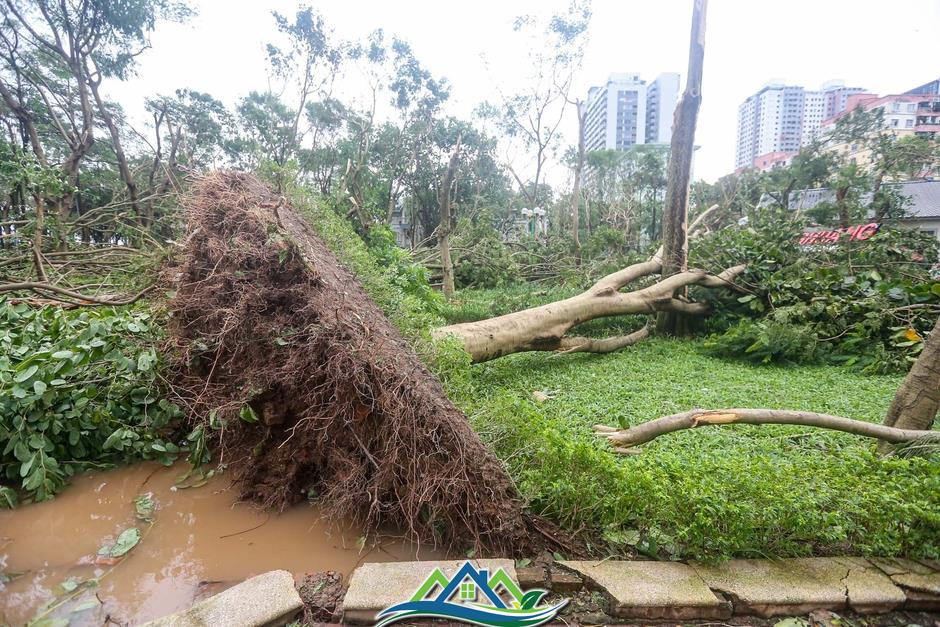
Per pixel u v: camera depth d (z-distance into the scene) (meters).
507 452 2.64
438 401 2.51
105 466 3.29
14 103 10.26
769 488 2.13
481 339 5.23
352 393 2.57
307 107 18.25
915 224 15.60
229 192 3.84
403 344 3.31
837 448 3.27
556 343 5.98
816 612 1.95
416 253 12.93
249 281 3.26
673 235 7.91
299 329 2.91
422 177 20.52
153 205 10.60
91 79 10.59
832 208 13.81
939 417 4.14
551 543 2.29
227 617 1.81
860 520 2.21
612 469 2.25
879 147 14.30
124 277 5.90
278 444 2.99
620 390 4.72
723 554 2.12
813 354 6.27
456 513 2.29
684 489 2.11
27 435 3.00
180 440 3.64
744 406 4.27
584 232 19.30
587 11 14.91
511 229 22.69
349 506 2.53
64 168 10.30
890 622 1.94
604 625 1.90
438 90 17.27
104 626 1.93
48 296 5.22
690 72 7.45
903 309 6.18
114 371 3.56
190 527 2.66
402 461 2.38
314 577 2.17
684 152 7.70
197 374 3.57
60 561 2.37
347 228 7.01
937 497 2.17
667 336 7.76
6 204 11.44
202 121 15.43
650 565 2.13
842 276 7.12
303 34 14.49
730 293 7.95
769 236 8.36
